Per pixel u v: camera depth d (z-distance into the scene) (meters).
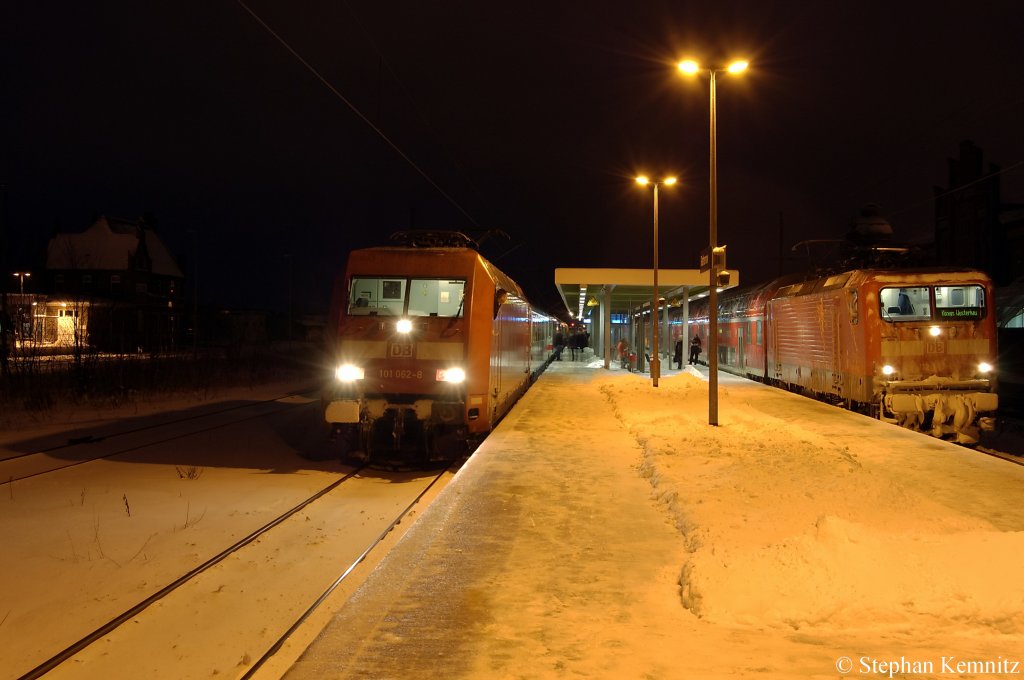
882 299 17.03
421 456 14.66
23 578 7.39
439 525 7.69
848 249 22.67
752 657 4.33
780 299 25.42
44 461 13.60
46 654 5.77
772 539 6.55
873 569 5.39
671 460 10.81
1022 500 8.57
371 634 4.81
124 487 11.55
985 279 16.88
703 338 40.84
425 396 13.33
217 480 12.31
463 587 5.77
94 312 30.88
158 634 6.16
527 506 8.54
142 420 19.73
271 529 9.41
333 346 13.52
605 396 22.61
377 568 6.26
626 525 7.71
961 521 7.26
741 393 22.88
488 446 13.11
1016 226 42.94
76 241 68.94
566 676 4.12
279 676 5.36
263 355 43.44
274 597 7.07
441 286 13.58
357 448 13.82
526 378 24.62
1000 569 5.30
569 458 11.86
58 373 25.98
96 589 7.15
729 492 8.43
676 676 4.07
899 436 14.05
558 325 62.84
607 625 4.97
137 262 69.81
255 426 18.86
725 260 15.20
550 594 5.61
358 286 13.67
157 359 28.58
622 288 36.34
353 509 10.64
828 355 19.91
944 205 48.47
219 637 6.12
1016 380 26.59
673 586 5.80
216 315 73.50
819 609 4.96
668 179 25.36
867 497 8.02
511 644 4.64
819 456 10.96
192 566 7.89
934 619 4.84
